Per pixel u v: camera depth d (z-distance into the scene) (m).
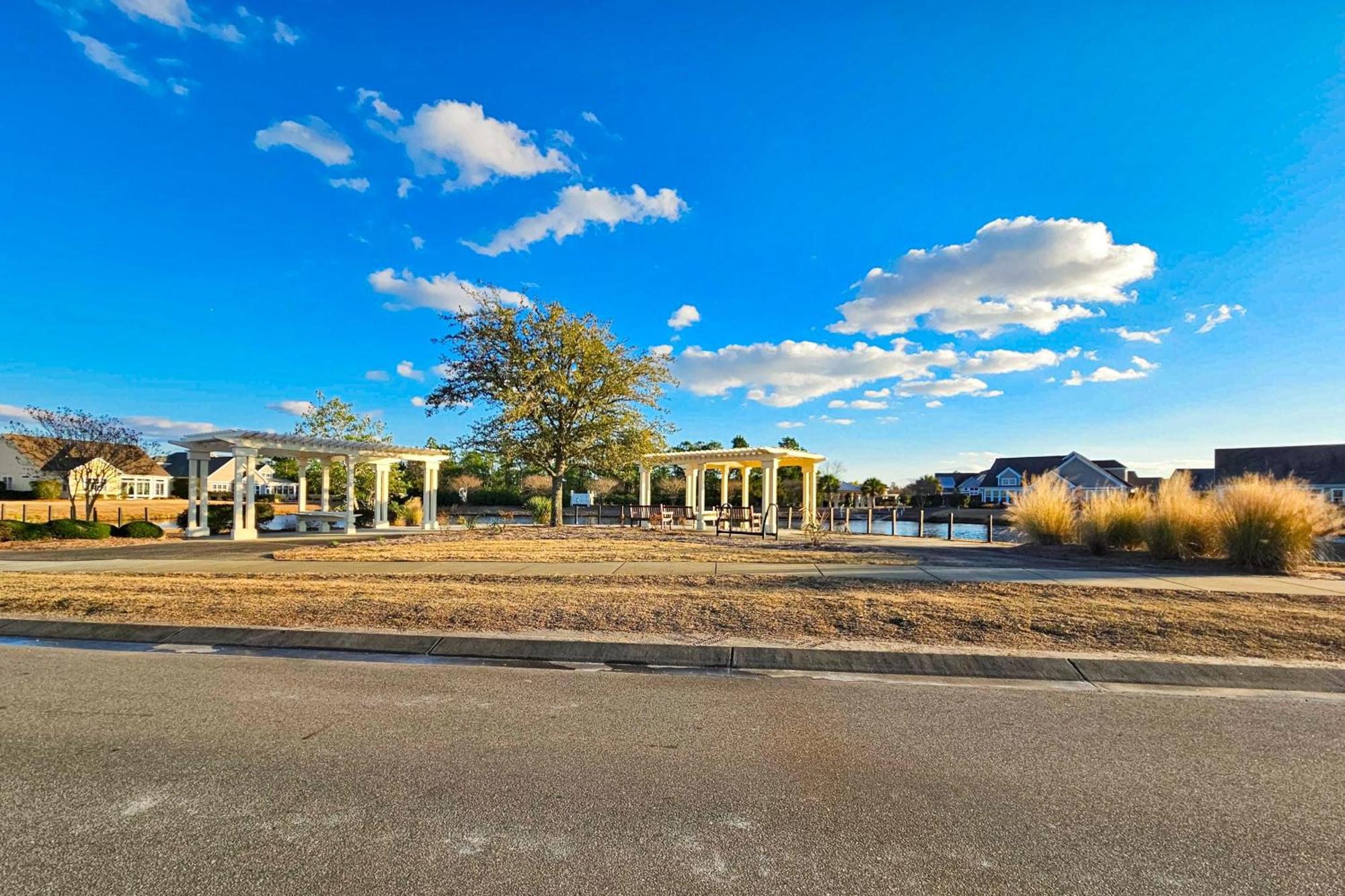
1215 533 11.47
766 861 2.91
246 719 4.74
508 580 9.82
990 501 63.31
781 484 41.91
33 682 5.69
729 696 5.33
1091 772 3.87
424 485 27.64
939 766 3.95
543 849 3.00
